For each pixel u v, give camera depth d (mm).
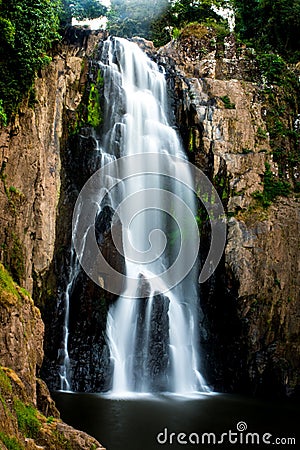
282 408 14273
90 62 18312
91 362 15367
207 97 19172
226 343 17047
